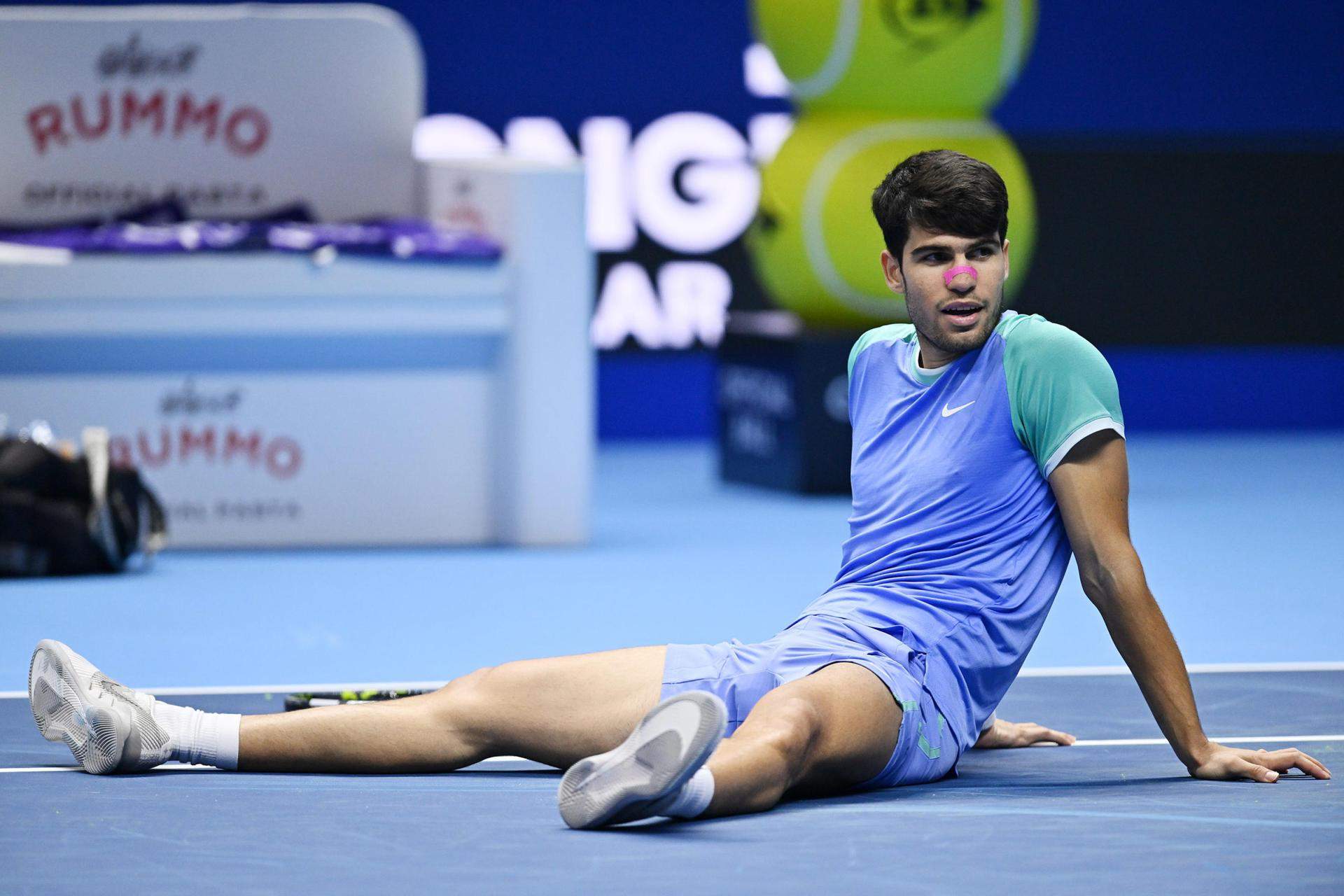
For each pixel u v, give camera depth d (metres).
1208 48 40.53
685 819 9.55
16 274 23.61
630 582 21.80
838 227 29.89
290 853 8.90
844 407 31.38
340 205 27.12
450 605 20.03
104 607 19.81
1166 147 39.56
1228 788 10.49
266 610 19.66
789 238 30.47
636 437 40.91
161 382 24.31
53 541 21.91
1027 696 14.48
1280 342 40.31
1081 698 14.36
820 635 10.51
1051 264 39.28
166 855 8.89
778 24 29.77
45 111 26.30
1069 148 39.16
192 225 25.41
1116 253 39.53
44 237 24.42
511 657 16.75
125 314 23.89
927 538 10.84
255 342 24.52
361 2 37.72
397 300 24.42
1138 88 40.38
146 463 24.39
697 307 38.72
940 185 10.62
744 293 38.78
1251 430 42.53
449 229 26.48
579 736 10.59
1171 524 27.28
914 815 9.74
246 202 26.84
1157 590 21.00
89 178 26.44
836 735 9.89
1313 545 25.08
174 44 26.47
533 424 25.03
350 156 27.06
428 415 25.00
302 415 24.73
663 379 40.88
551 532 25.19
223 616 19.22
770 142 38.84
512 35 38.00
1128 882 8.28
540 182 24.73
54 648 10.93
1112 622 10.72
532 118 38.22
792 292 31.08
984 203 10.63
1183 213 39.75
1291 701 13.98
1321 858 8.74
